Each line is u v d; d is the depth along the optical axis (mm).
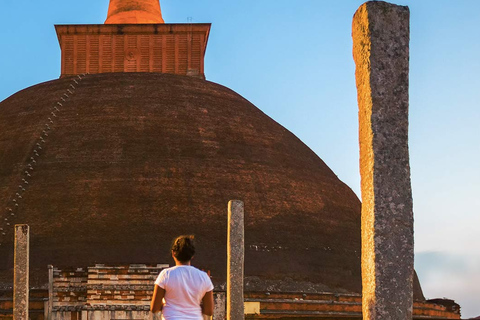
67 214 32719
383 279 11477
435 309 35031
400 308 11445
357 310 32000
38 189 33594
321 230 34719
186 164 34312
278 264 32656
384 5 12016
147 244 31875
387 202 11641
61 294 28406
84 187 33406
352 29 12453
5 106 38750
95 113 36250
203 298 9984
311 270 33156
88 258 31438
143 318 27641
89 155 34469
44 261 31500
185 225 32500
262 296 30641
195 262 31562
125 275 28188
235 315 17953
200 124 36188
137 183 33500
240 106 38625
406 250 11578
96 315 27734
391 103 11844
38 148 35031
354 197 38750
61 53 45094
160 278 9891
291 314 30656
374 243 11562
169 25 44969
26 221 32688
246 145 36094
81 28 45000
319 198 36000
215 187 33844
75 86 38219
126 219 32500
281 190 34969
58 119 36219
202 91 38531
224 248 32312
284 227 33781
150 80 38500
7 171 34500
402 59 11961
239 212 18266
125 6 46188
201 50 44906
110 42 45062
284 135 38531
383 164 11711
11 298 29406
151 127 35562
